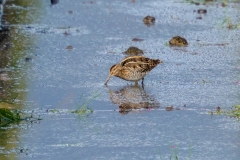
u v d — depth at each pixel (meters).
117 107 20.30
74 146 17.66
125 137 18.22
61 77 22.89
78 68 23.88
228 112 19.95
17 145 17.69
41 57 25.05
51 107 20.23
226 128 18.86
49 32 28.38
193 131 18.64
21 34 27.94
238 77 22.98
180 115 19.72
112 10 32.03
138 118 19.48
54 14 31.25
